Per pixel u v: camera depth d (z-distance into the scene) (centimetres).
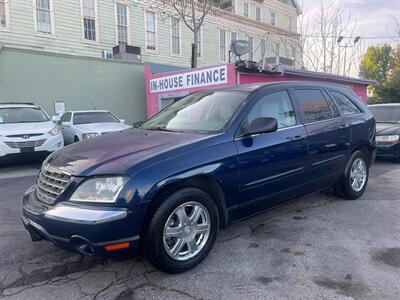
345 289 279
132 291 281
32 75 1204
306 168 416
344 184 500
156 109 1390
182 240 306
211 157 321
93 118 1109
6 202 533
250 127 350
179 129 380
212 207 325
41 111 961
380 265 317
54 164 313
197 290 281
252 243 369
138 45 1903
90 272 312
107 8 1764
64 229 267
